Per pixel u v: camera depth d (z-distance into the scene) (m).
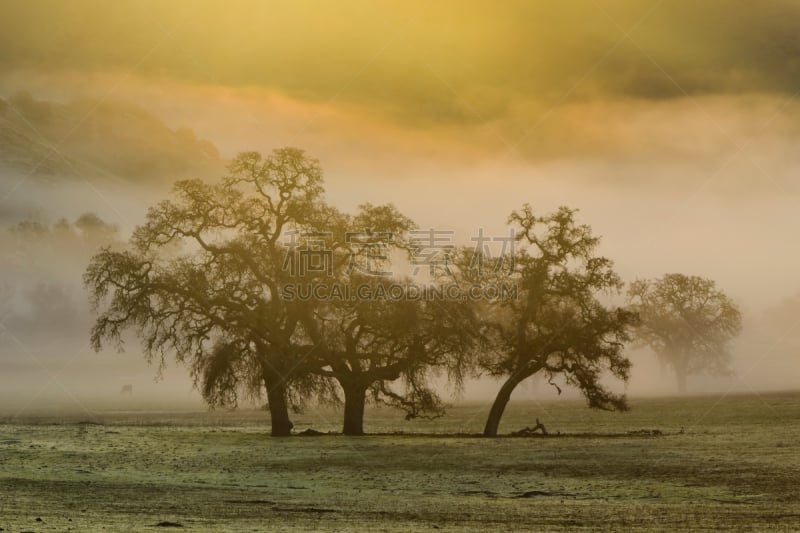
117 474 69.75
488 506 52.81
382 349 118.94
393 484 66.19
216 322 117.19
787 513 48.94
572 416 170.00
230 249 119.94
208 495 57.69
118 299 117.69
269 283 118.25
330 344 117.00
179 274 119.62
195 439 102.25
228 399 116.62
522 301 116.50
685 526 44.00
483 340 117.50
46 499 53.03
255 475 71.62
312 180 123.44
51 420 141.25
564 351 115.25
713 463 75.62
